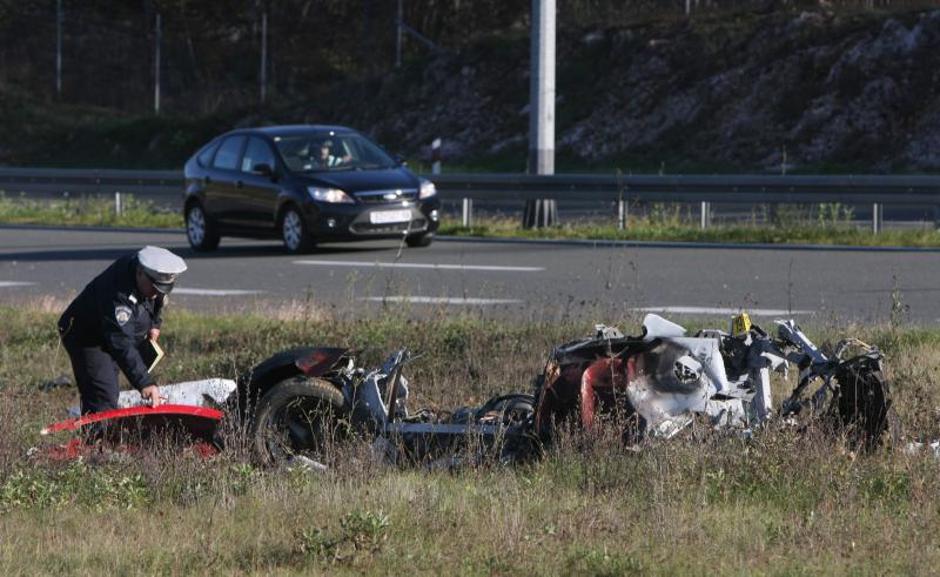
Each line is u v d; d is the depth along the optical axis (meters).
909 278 59.50
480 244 77.50
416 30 192.75
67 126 183.12
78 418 29.89
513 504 24.44
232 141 79.25
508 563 21.12
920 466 25.89
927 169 119.06
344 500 25.22
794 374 34.72
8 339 47.28
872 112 126.31
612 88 142.62
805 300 53.75
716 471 25.75
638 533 22.62
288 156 76.19
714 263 66.06
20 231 92.19
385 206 73.44
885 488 24.98
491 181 85.38
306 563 21.61
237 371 39.69
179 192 100.12
